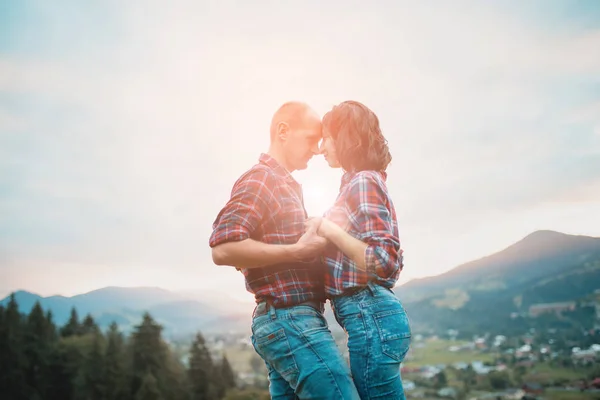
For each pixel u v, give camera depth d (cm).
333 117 220
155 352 4256
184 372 4350
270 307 197
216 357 6944
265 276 197
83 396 4028
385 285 201
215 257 192
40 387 4144
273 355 197
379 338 190
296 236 202
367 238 191
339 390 186
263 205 196
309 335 191
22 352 4266
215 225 202
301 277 198
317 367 187
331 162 225
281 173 212
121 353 4241
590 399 4059
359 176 202
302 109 225
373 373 190
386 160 217
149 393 3856
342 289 198
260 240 202
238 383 4644
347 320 199
